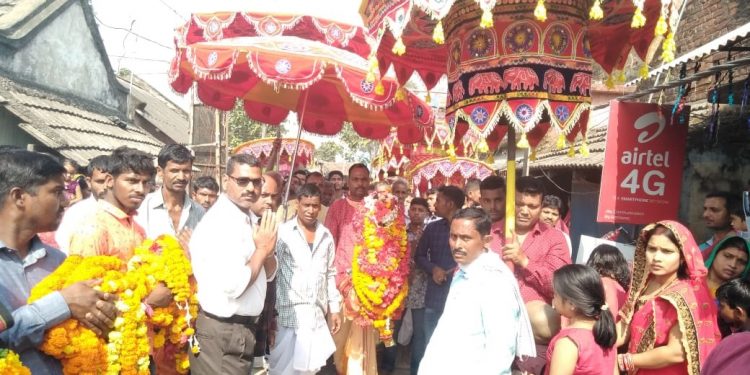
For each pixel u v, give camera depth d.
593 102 10.38
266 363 5.96
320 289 4.56
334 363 5.28
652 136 5.23
